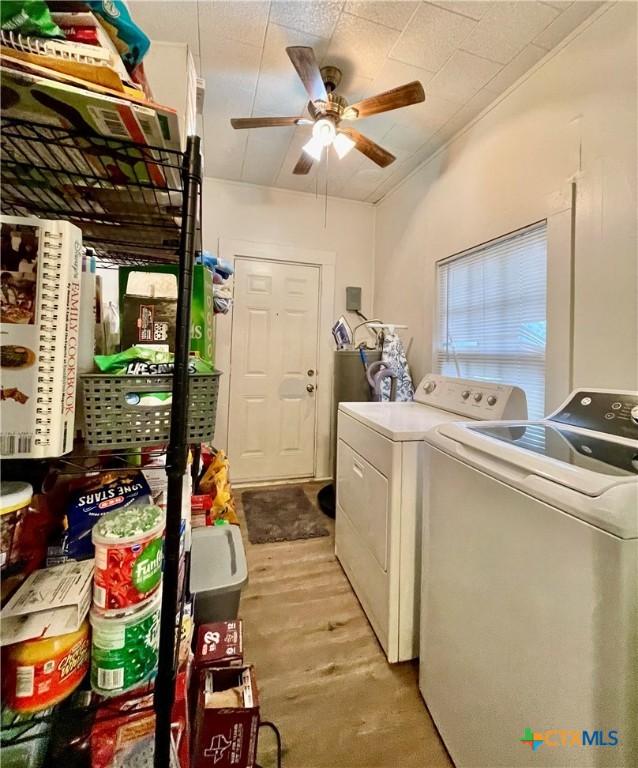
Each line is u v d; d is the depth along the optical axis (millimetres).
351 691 1292
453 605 1060
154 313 835
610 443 1005
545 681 750
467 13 1476
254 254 3158
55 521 692
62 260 514
